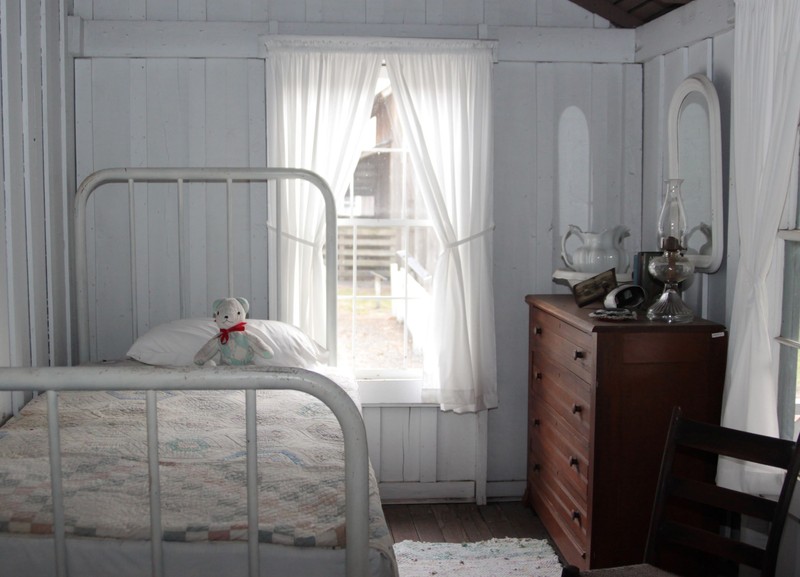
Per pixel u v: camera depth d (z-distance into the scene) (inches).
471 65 129.5
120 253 132.0
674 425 79.2
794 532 91.3
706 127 109.7
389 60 128.3
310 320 130.0
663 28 125.0
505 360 138.6
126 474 70.6
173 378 57.7
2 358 100.0
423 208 139.6
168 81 130.0
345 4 131.1
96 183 120.8
